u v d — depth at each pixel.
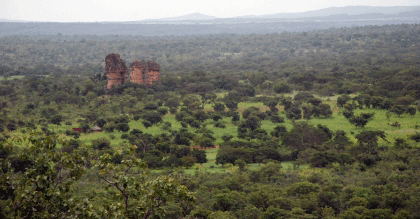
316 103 133.88
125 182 23.42
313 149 85.44
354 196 56.56
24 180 23.16
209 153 90.50
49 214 23.08
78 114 123.88
